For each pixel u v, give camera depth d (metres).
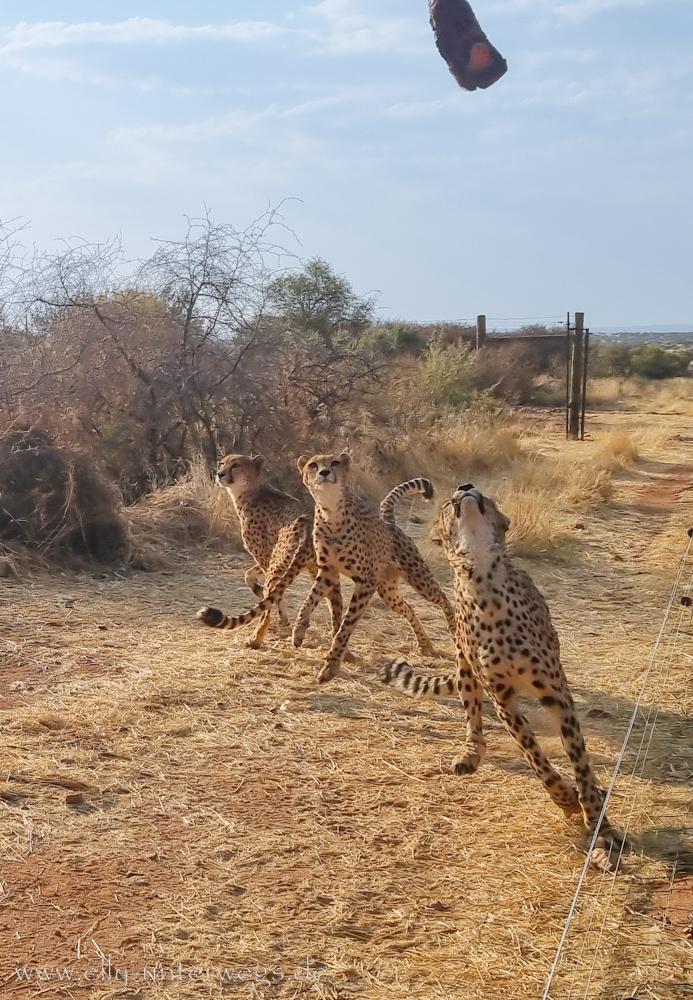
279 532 7.53
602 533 11.77
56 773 4.97
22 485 9.66
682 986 3.31
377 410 15.76
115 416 12.12
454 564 4.74
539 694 4.57
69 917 3.75
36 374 11.14
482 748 5.14
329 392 13.81
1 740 5.35
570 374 24.38
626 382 43.28
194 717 5.79
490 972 3.45
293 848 4.33
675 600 8.77
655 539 11.52
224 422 12.98
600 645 7.47
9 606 8.00
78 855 4.21
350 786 4.96
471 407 21.22
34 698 6.03
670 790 4.90
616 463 17.58
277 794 4.86
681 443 21.95
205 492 11.16
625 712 6.03
